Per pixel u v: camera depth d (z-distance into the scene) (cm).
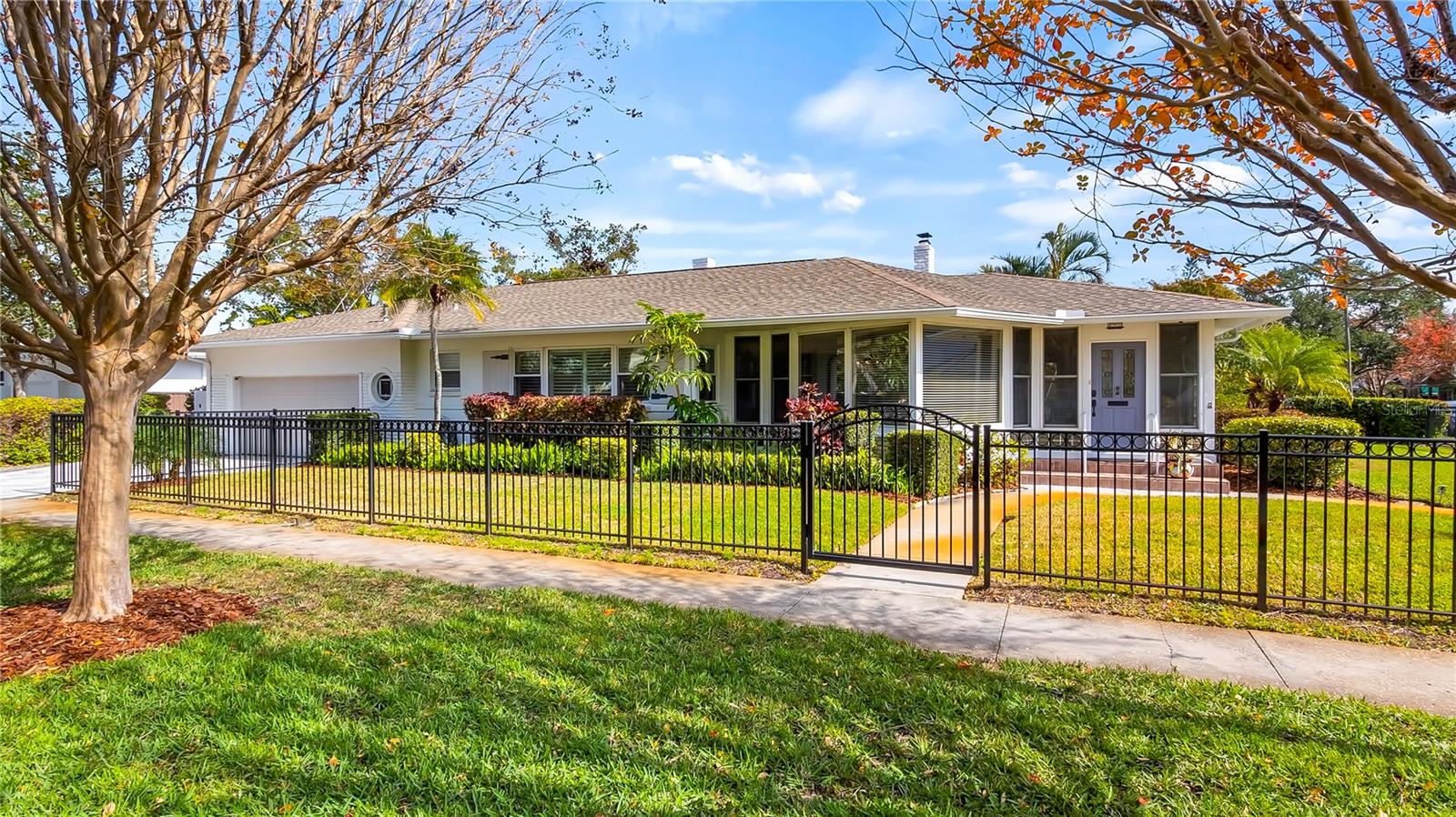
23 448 1762
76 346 496
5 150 429
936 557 676
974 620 518
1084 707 371
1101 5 329
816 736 341
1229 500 1005
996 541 780
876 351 1283
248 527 898
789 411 1223
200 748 330
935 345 1265
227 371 1989
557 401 1477
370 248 525
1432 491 487
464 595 579
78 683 398
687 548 753
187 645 457
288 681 402
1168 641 473
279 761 319
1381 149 286
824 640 471
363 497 1113
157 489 1144
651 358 1350
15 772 307
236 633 480
